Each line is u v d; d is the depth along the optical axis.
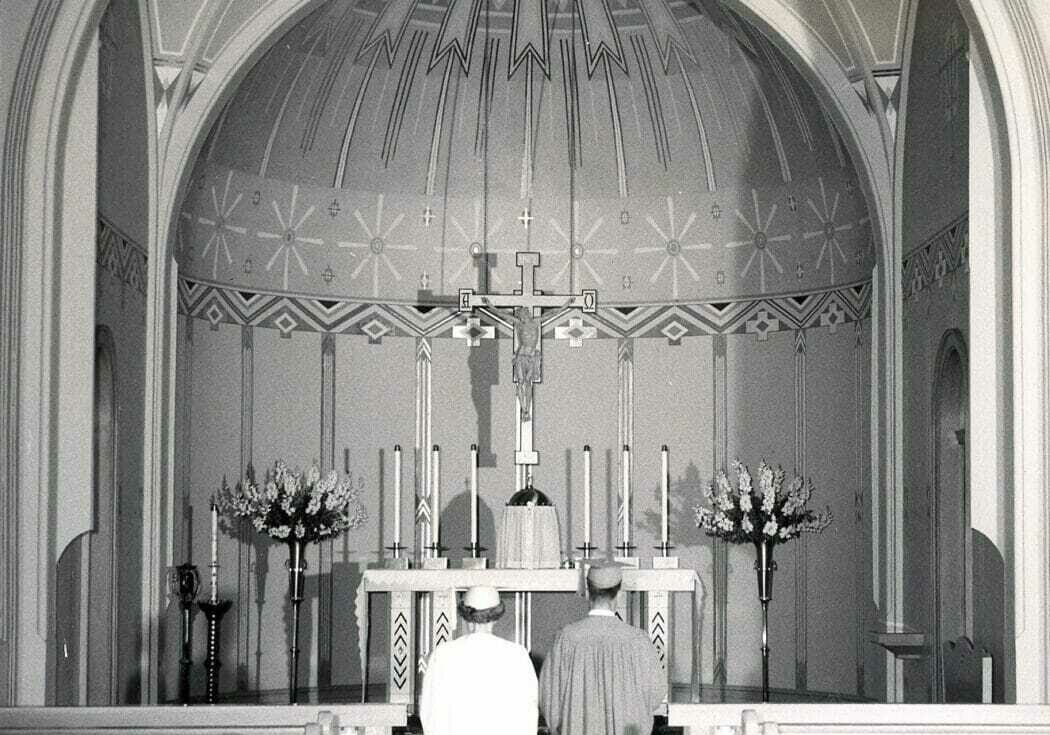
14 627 7.90
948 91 9.38
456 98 12.52
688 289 12.73
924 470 9.91
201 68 10.24
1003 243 8.25
